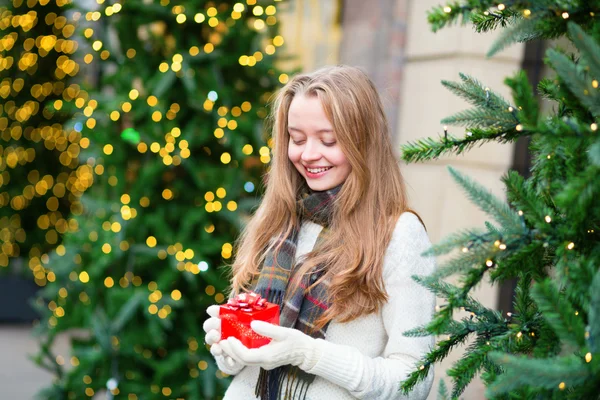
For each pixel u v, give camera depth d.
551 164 1.00
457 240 0.94
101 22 3.25
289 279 1.51
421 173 3.63
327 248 1.46
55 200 6.03
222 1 3.17
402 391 1.19
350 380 1.29
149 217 3.09
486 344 1.10
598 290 0.80
